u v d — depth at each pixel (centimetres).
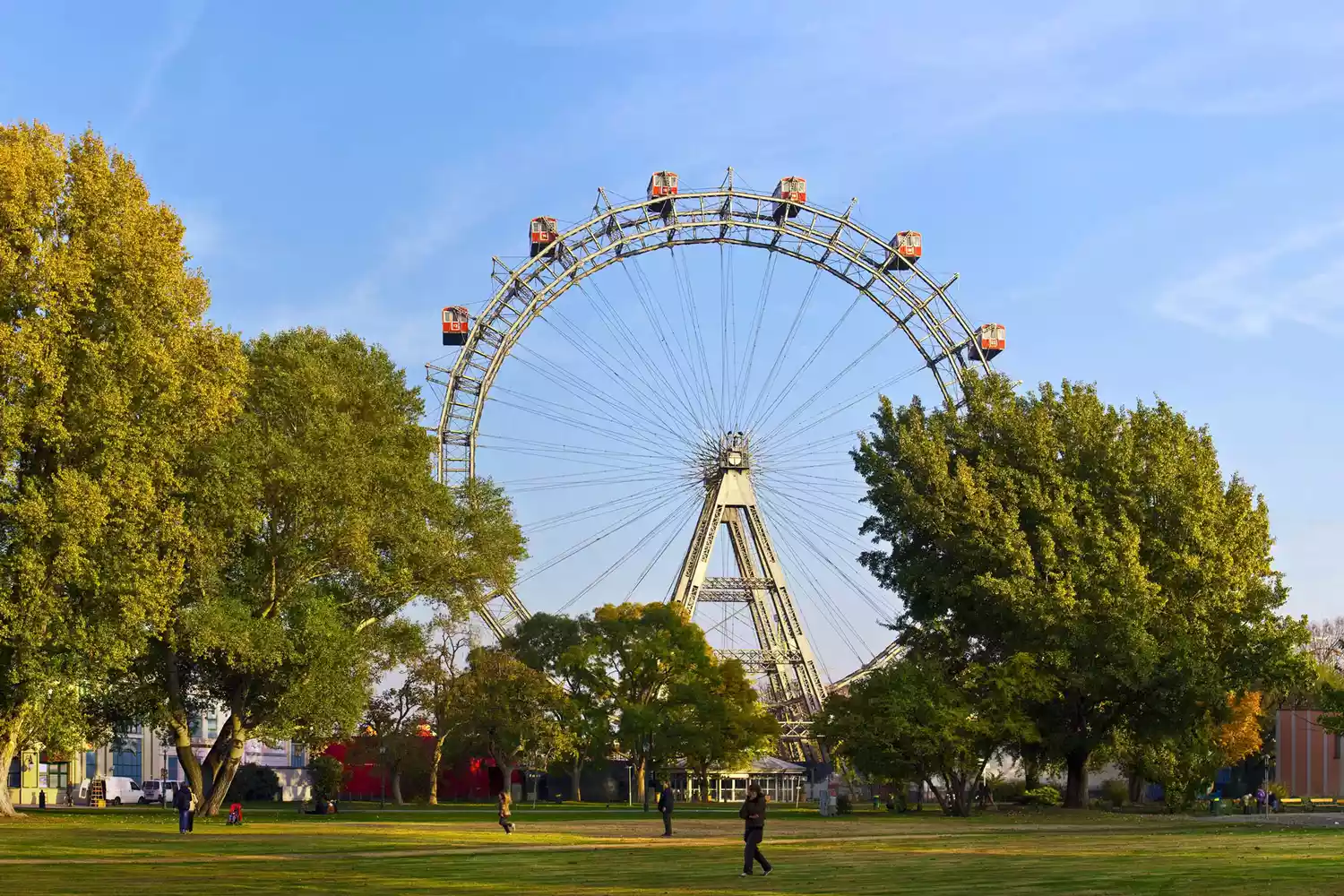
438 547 8181
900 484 9906
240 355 7331
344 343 8494
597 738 12850
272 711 7806
